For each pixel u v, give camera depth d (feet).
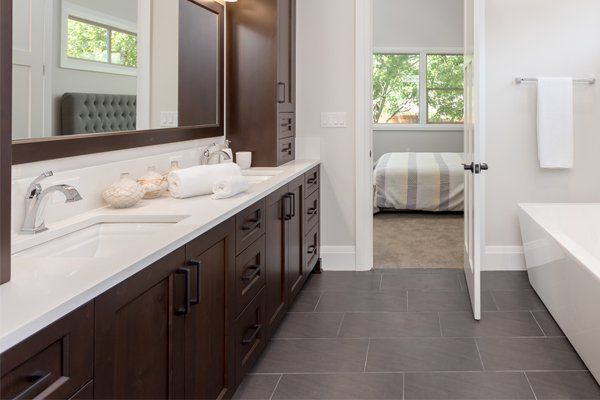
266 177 11.25
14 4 5.74
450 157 25.73
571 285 9.32
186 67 10.29
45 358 3.37
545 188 14.51
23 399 3.16
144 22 8.49
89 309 3.83
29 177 6.12
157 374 4.97
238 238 7.59
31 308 3.42
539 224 11.51
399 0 30.22
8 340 3.04
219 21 12.09
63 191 5.67
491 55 14.32
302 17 14.46
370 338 10.09
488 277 14.11
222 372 6.99
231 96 12.64
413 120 30.94
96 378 3.92
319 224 14.51
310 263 13.26
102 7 7.33
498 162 14.55
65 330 3.55
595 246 12.96
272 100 12.50
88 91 7.10
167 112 9.52
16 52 5.80
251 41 12.50
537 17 14.19
